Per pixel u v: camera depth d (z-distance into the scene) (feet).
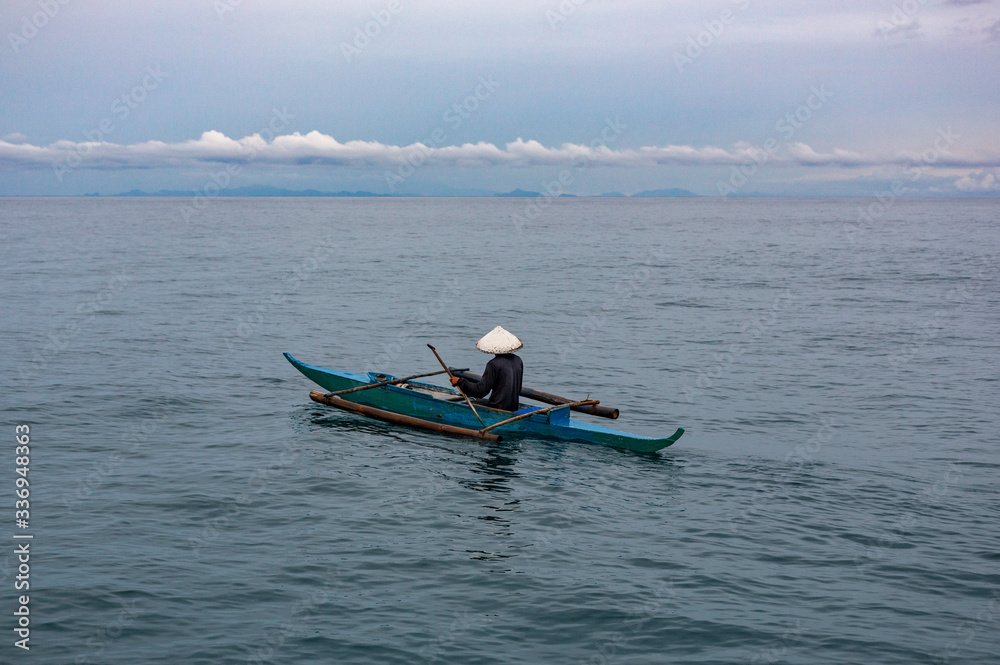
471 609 22.20
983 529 28.63
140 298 86.94
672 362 58.18
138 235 210.59
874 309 85.30
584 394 48.78
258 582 23.49
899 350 63.16
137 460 34.73
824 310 84.53
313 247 174.19
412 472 34.12
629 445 37.76
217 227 264.11
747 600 23.04
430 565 24.93
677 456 37.04
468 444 38.40
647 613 22.12
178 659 19.33
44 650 19.49
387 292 96.07
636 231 257.14
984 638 21.11
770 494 32.09
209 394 46.52
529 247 180.45
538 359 58.59
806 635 21.12
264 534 27.09
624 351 61.98
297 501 30.27
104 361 54.75
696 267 132.05
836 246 182.60
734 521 29.19
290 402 45.42
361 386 43.57
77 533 26.68
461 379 41.04
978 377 53.78
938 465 35.91
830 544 27.17
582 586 23.67
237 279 107.34
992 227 273.54
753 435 40.57
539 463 35.76
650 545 26.89
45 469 33.22
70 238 194.29
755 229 270.26
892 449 38.27
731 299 92.84
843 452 37.73
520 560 25.46
